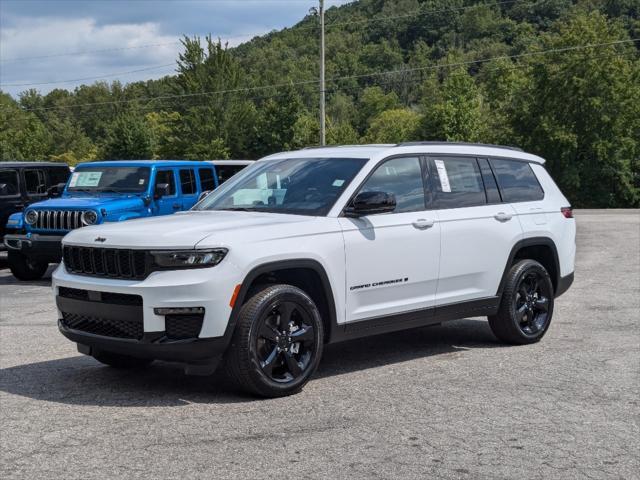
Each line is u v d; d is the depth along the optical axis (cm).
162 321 535
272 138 8306
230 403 551
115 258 560
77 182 1428
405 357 712
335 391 585
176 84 8744
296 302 571
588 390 590
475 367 668
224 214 631
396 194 666
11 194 1499
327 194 633
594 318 930
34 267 1412
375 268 632
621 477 411
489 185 756
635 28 10894
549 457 441
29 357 725
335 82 17162
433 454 444
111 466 423
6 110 10419
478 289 725
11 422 508
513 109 6131
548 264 815
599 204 6062
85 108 15525
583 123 5944
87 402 557
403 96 16675
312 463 427
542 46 6022
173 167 1441
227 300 538
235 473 412
